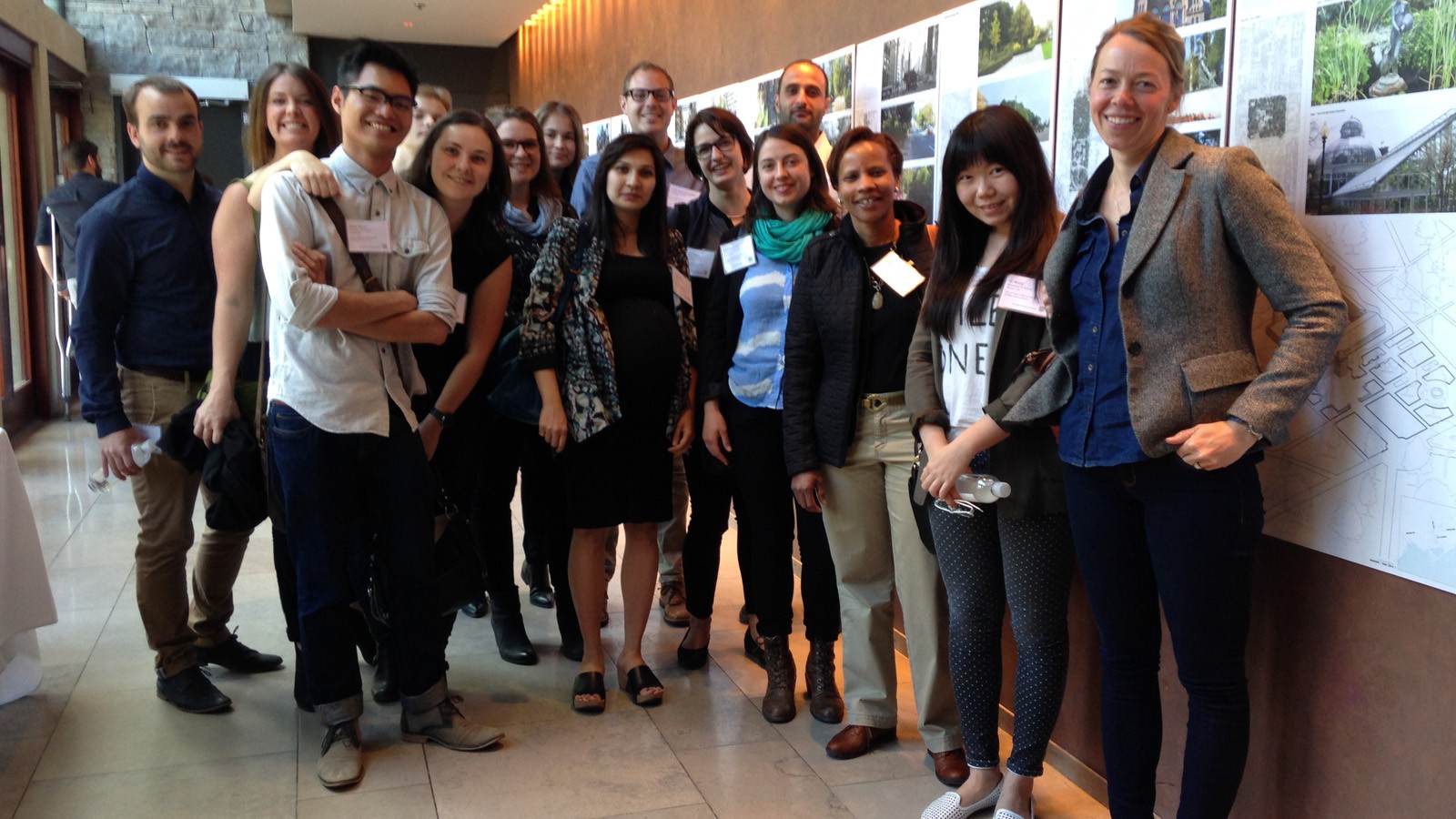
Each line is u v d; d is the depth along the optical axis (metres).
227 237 2.76
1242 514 1.89
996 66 2.99
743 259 3.03
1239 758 1.96
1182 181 1.86
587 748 2.92
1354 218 1.91
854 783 2.73
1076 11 2.63
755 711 3.18
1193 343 1.86
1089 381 2.02
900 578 2.73
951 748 2.73
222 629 3.37
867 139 2.64
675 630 3.91
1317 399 2.01
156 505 3.03
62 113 9.73
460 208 3.00
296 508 2.65
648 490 3.14
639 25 6.79
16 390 7.37
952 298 2.38
